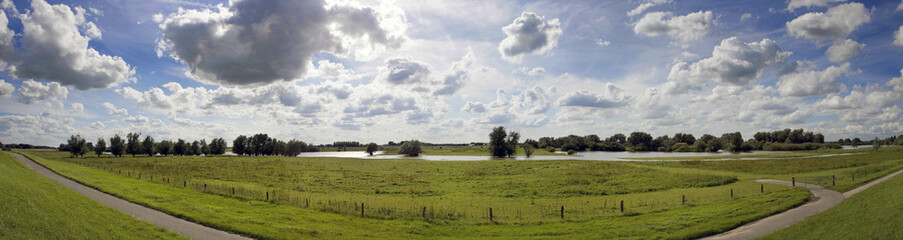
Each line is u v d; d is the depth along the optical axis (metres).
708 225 25.09
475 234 25.06
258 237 22.61
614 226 26.53
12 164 44.88
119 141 132.62
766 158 107.12
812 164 75.06
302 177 62.16
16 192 21.78
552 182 54.84
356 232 24.86
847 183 43.50
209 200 33.94
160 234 21.02
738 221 25.73
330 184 54.41
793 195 35.28
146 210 27.72
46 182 33.16
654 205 35.34
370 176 64.56
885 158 88.19
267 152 173.50
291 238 22.67
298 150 176.88
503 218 30.50
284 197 38.50
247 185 50.19
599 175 60.62
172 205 29.61
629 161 93.12
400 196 44.34
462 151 190.50
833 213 25.12
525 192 47.50
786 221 25.52
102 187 37.03
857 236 18.67
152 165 80.50
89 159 105.88
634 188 49.22
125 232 20.42
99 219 21.88
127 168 72.62
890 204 22.84
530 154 139.38
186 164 85.94
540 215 31.91
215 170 71.19
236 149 169.50
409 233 25.20
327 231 24.72
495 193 47.03
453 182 57.50
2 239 14.74
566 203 38.88
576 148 197.88
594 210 34.12
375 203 37.44
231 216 27.08
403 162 98.62
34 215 18.55
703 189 45.78
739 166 73.75
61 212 20.77
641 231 24.67
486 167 78.94
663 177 55.75
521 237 23.95
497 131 140.50
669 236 23.03
